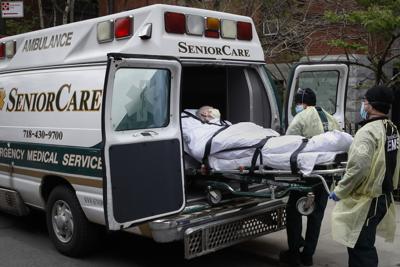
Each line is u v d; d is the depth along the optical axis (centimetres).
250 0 1084
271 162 478
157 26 534
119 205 463
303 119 564
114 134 467
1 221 759
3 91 682
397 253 586
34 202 643
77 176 547
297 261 558
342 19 941
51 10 1725
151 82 498
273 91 648
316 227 551
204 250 495
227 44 599
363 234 430
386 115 436
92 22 571
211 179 538
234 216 518
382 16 839
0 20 1135
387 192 435
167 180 496
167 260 589
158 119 500
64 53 595
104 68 535
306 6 1087
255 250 614
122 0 1742
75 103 555
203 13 575
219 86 655
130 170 471
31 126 619
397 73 1056
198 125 546
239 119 641
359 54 1095
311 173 454
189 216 497
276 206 564
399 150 447
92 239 575
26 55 655
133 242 653
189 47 557
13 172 658
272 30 1114
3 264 570
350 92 1124
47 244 644
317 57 1105
